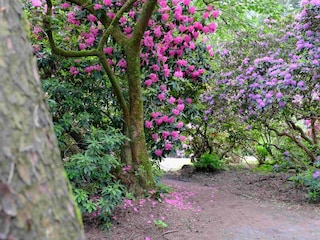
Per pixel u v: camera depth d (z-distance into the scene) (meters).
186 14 4.61
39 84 0.94
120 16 4.02
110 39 4.66
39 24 3.77
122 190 3.98
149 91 4.73
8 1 0.90
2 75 0.85
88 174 3.36
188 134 7.70
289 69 4.86
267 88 5.16
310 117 5.71
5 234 0.78
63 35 4.70
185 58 5.07
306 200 4.95
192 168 7.93
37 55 4.43
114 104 4.81
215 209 4.46
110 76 4.18
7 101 0.84
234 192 5.68
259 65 5.44
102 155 3.76
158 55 4.61
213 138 8.13
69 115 4.04
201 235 3.50
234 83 5.98
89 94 4.77
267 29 6.30
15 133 0.84
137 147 4.35
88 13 4.40
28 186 0.84
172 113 4.85
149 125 4.73
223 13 6.14
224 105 6.74
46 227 0.85
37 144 0.88
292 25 5.70
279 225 3.87
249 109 5.90
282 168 6.20
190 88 5.48
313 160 5.98
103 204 3.42
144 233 3.49
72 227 0.93
